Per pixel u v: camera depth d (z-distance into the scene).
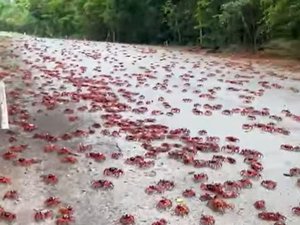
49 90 13.03
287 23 21.30
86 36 38.22
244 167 8.00
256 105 12.25
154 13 32.91
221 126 10.33
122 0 33.66
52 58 18.66
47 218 6.15
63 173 7.57
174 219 6.21
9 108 10.98
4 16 53.41
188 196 6.84
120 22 33.94
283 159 8.45
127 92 13.09
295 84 15.00
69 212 6.27
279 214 6.35
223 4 24.88
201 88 14.12
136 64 18.11
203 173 7.67
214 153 8.60
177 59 20.27
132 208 6.48
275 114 11.41
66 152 8.34
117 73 16.02
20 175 7.45
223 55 22.88
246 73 16.91
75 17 40.88
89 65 17.42
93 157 8.18
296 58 20.78
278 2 20.39
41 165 7.85
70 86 13.58
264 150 8.88
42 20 49.19
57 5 44.34
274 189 7.21
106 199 6.74
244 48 24.42
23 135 9.30
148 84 14.34
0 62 17.27
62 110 11.11
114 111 11.08
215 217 6.30
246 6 23.17
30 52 20.22
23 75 14.88
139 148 8.71
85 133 9.40
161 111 11.34
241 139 9.48
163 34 32.88
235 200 6.82
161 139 9.23
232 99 12.86
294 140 9.48
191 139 9.21
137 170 7.76
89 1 36.75
